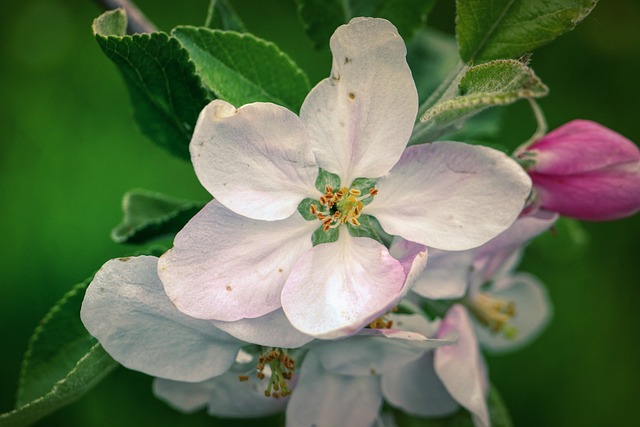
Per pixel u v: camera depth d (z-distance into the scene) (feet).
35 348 0.51
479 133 0.65
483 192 0.46
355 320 0.45
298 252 0.47
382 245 0.47
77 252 1.05
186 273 0.44
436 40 0.66
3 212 1.06
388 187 0.47
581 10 0.48
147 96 0.51
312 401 0.51
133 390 0.99
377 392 0.52
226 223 0.45
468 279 0.54
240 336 0.45
